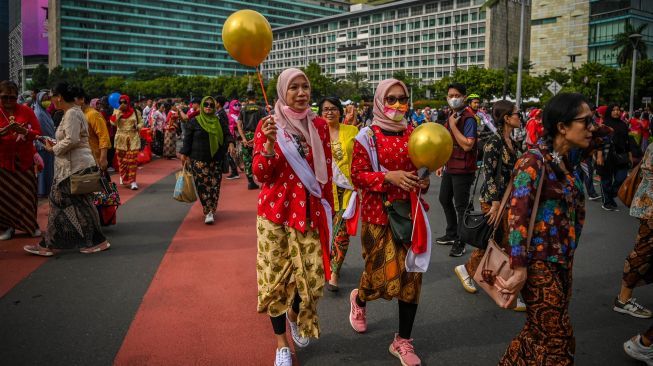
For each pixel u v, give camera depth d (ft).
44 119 28.94
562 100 8.50
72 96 17.40
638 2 233.55
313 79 301.02
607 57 244.42
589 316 13.75
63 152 17.33
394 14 396.16
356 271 17.48
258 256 10.71
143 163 50.47
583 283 16.42
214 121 23.48
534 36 274.98
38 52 475.31
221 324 12.81
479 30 339.98
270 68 524.11
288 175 10.32
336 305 14.38
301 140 10.43
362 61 422.41
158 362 10.84
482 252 14.55
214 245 20.17
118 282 15.75
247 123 34.45
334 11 586.04
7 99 18.90
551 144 8.78
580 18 253.85
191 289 15.25
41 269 16.87
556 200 8.62
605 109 29.58
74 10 452.35
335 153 15.81
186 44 507.71
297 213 10.25
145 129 49.52
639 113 103.40
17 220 20.21
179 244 20.25
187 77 373.61
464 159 18.80
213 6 516.73
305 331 10.41
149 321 12.91
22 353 11.16
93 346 11.53
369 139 10.99
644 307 13.98
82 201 18.37
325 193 10.79
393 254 10.78
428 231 10.64
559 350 8.41
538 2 271.28
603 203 29.71
